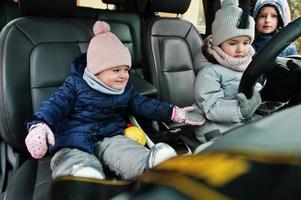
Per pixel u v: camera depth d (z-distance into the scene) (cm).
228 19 133
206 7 227
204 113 135
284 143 31
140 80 164
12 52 128
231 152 32
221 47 139
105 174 113
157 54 190
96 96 126
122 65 125
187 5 205
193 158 34
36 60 134
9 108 122
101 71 124
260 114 113
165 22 197
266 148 31
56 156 111
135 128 128
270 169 28
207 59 150
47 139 100
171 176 31
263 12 193
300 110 40
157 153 97
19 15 184
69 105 121
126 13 228
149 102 136
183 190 28
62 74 140
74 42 149
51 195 67
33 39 136
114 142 117
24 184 109
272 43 92
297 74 103
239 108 110
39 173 114
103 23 131
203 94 136
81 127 122
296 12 217
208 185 28
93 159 109
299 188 26
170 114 133
